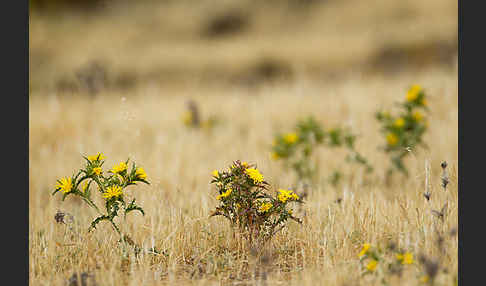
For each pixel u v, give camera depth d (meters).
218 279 4.08
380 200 5.29
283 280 4.02
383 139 8.09
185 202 5.64
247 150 8.02
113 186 4.40
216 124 10.05
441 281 3.57
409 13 26.30
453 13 24.34
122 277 4.14
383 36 22.86
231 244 4.63
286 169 7.11
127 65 25.66
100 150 7.84
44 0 34.66
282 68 23.75
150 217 5.04
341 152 7.68
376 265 3.79
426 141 7.71
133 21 34.72
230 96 14.42
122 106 6.17
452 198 4.90
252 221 4.46
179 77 24.20
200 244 4.65
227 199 4.47
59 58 27.78
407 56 20.58
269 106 11.45
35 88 19.64
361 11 28.97
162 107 12.56
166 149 8.14
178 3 37.06
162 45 30.25
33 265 4.24
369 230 4.60
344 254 4.25
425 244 4.12
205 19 33.44
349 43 24.12
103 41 31.12
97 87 11.70
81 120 10.35
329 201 5.41
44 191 6.77
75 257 4.52
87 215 5.48
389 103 10.03
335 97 11.38
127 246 4.52
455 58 17.41
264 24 32.06
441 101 9.64
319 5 32.25
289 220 4.93
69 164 7.56
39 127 9.73
